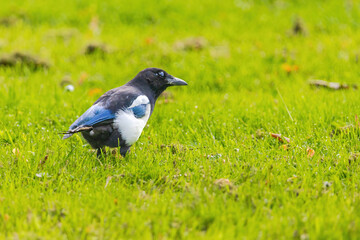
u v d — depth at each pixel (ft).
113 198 25.39
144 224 22.33
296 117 39.86
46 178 28.17
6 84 50.72
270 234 21.59
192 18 82.84
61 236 21.38
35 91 48.93
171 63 59.57
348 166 30.17
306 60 60.08
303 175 28.45
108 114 30.04
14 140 35.40
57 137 35.35
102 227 22.25
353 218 22.74
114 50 66.08
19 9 84.99
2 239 21.25
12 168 29.58
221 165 30.04
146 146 34.22
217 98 47.62
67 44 70.54
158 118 40.70
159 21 81.41
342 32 73.92
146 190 27.61
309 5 88.58
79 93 49.14
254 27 78.23
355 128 36.22
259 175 28.17
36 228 22.02
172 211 23.65
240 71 56.65
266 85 52.65
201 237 21.22
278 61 60.08
